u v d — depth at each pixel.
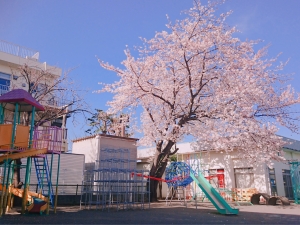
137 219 8.56
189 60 15.50
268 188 18.00
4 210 9.27
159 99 16.72
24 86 18.56
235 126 13.83
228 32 14.75
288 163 18.80
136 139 19.33
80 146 19.44
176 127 15.42
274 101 15.42
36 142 10.27
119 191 12.52
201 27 14.76
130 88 15.80
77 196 14.94
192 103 15.27
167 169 16.41
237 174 19.78
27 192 10.33
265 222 8.41
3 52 19.48
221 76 14.91
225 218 9.41
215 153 21.03
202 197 19.12
